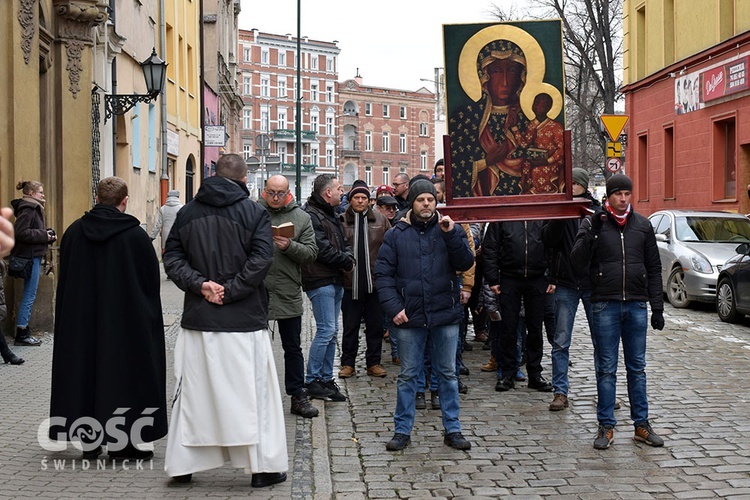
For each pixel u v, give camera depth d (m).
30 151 11.61
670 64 26.89
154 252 6.12
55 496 5.26
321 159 101.44
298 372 7.66
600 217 6.66
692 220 16.56
